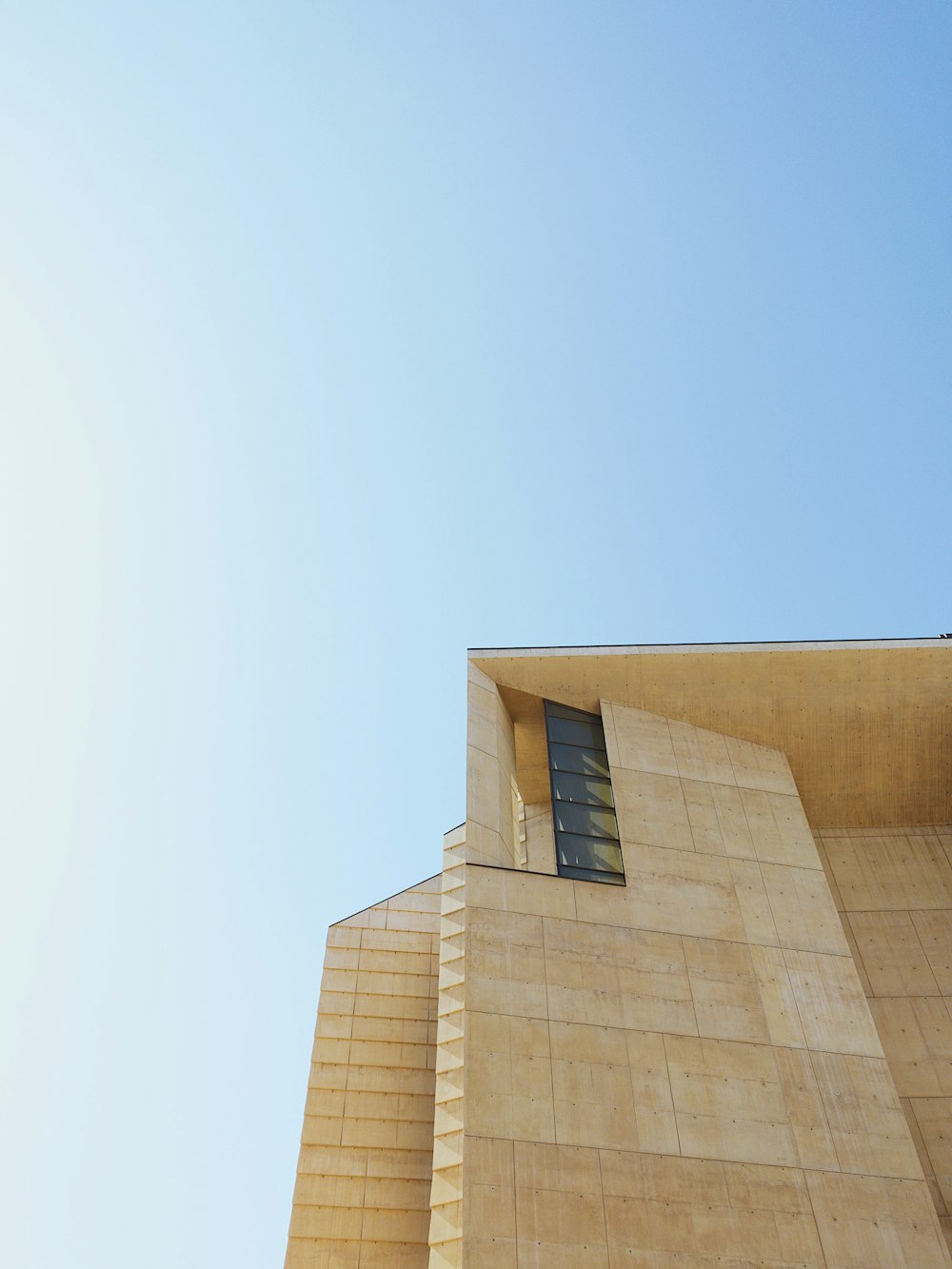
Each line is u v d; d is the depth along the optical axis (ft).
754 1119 59.31
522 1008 61.16
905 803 92.53
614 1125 56.80
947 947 82.23
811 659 86.07
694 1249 52.70
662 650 86.43
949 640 86.69
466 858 69.41
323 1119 80.64
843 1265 53.72
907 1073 73.20
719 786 82.33
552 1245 51.16
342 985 89.97
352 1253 73.51
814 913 74.08
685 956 67.46
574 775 80.23
